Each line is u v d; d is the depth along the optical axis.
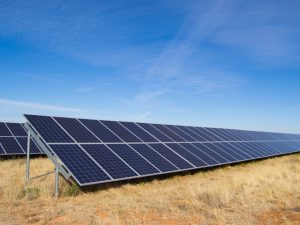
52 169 19.22
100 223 8.65
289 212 9.95
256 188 14.04
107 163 13.91
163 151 18.38
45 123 14.70
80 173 12.26
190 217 9.47
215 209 10.08
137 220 9.06
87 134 15.86
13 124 30.36
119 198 11.91
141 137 19.09
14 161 23.42
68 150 13.34
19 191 12.30
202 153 21.17
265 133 43.19
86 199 11.76
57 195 12.01
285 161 28.78
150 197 12.23
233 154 24.34
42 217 9.34
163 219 9.27
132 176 13.84
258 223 8.84
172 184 15.39
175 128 24.92
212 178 17.66
